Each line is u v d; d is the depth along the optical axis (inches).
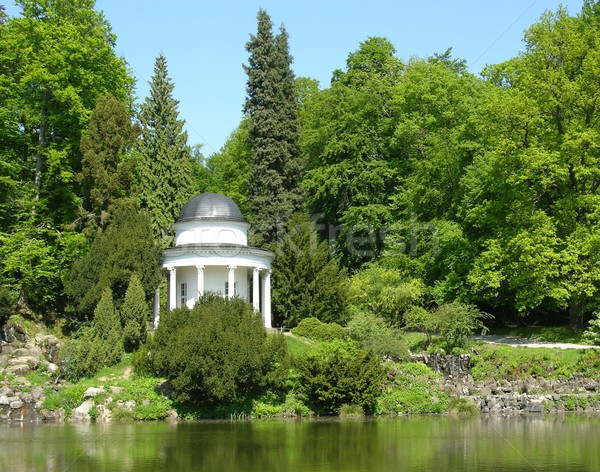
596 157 1989.4
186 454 1038.4
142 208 2669.8
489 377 1691.7
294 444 1124.5
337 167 2637.8
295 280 2183.8
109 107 2127.2
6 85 2180.1
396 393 1595.7
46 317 2126.0
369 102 2679.6
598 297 1939.0
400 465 948.0
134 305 1786.4
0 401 1507.1
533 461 975.0
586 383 1636.3
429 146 2493.8
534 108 1968.5
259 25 2689.5
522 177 1939.0
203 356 1462.8
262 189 2608.3
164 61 2810.0
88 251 2098.9
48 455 1038.4
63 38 2155.5
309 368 1556.3
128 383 1568.7
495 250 1984.5
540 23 2031.3
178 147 2763.3
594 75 1929.1
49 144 2246.6
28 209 2181.3
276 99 2637.8
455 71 2871.6
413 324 1909.4
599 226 1905.8
